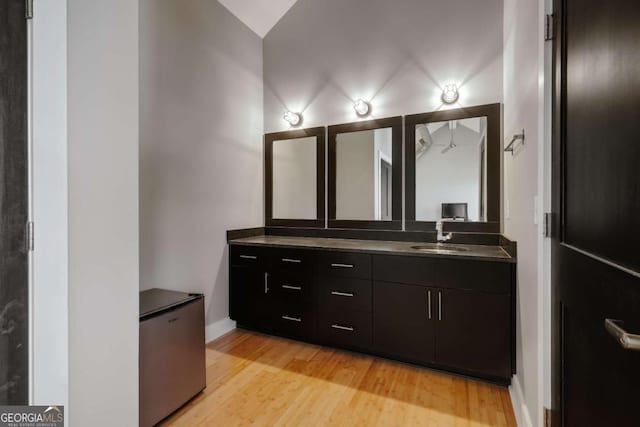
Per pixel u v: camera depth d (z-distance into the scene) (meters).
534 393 1.32
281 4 3.07
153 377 1.53
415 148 2.67
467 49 2.46
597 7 0.76
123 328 1.26
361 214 2.88
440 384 1.94
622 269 0.65
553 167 1.10
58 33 1.02
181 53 2.37
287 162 3.19
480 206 2.46
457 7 2.50
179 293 1.91
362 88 2.86
